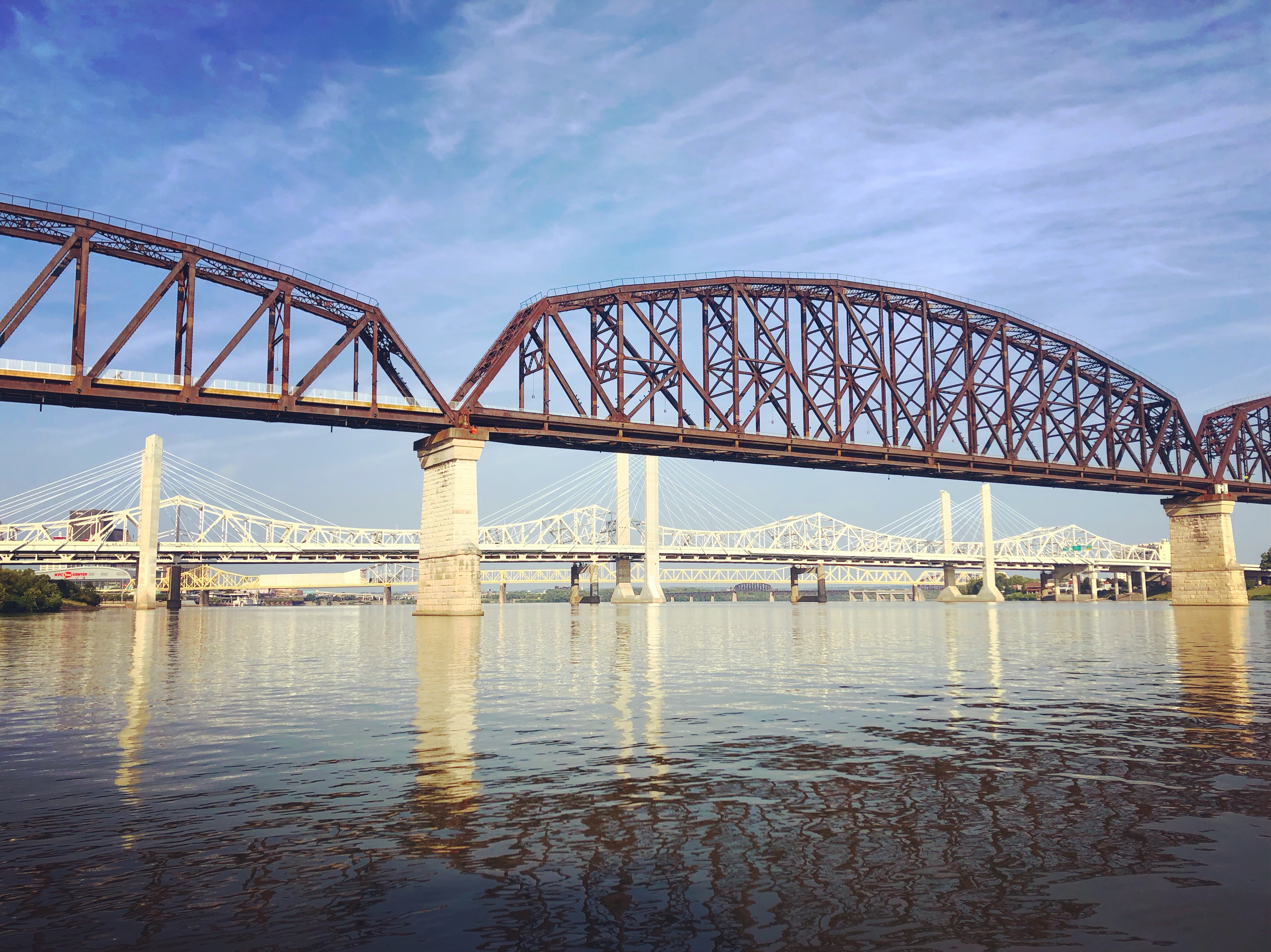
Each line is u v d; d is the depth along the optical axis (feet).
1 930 29.19
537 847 37.35
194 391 262.26
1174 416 481.05
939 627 280.10
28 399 244.83
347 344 293.64
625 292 343.46
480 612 299.17
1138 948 27.84
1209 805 43.50
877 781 48.42
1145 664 126.00
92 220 247.29
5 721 72.02
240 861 35.76
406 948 27.89
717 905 31.27
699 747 58.13
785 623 343.67
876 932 29.07
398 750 57.62
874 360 387.75
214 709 78.48
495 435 315.58
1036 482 437.99
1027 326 428.56
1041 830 39.50
